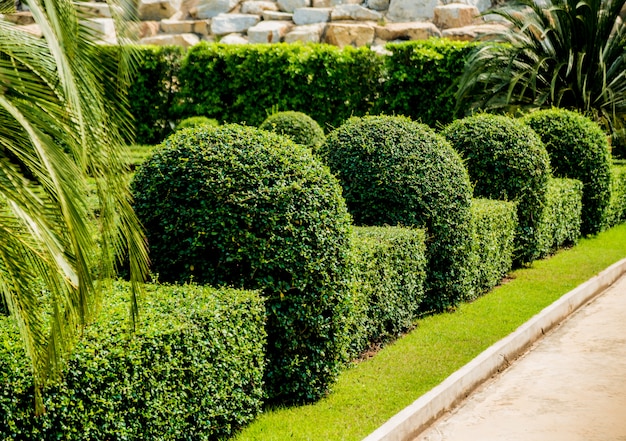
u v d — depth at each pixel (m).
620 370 6.36
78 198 3.12
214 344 4.30
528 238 10.07
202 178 5.18
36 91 3.17
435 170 7.48
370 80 16.64
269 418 4.91
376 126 7.65
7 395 3.19
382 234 6.71
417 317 7.67
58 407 3.36
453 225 7.58
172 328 4.00
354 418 4.93
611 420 5.23
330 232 5.14
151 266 5.31
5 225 3.21
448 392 5.47
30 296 3.25
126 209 3.44
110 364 3.61
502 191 9.85
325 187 5.26
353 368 5.99
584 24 14.65
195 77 17.28
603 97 14.97
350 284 5.30
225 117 17.33
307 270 5.00
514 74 14.80
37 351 3.19
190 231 5.20
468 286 8.12
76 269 3.15
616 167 14.62
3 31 3.36
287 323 5.02
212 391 4.32
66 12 3.04
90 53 3.28
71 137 3.21
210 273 5.13
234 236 5.01
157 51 17.41
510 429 5.08
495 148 9.85
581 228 12.95
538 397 5.73
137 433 3.80
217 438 4.52
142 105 17.52
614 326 7.80
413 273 7.00
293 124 12.98
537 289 8.98
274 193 5.05
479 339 6.80
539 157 9.99
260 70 16.89
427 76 16.19
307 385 5.21
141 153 12.98
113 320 3.96
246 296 4.69
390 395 5.36
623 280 10.24
